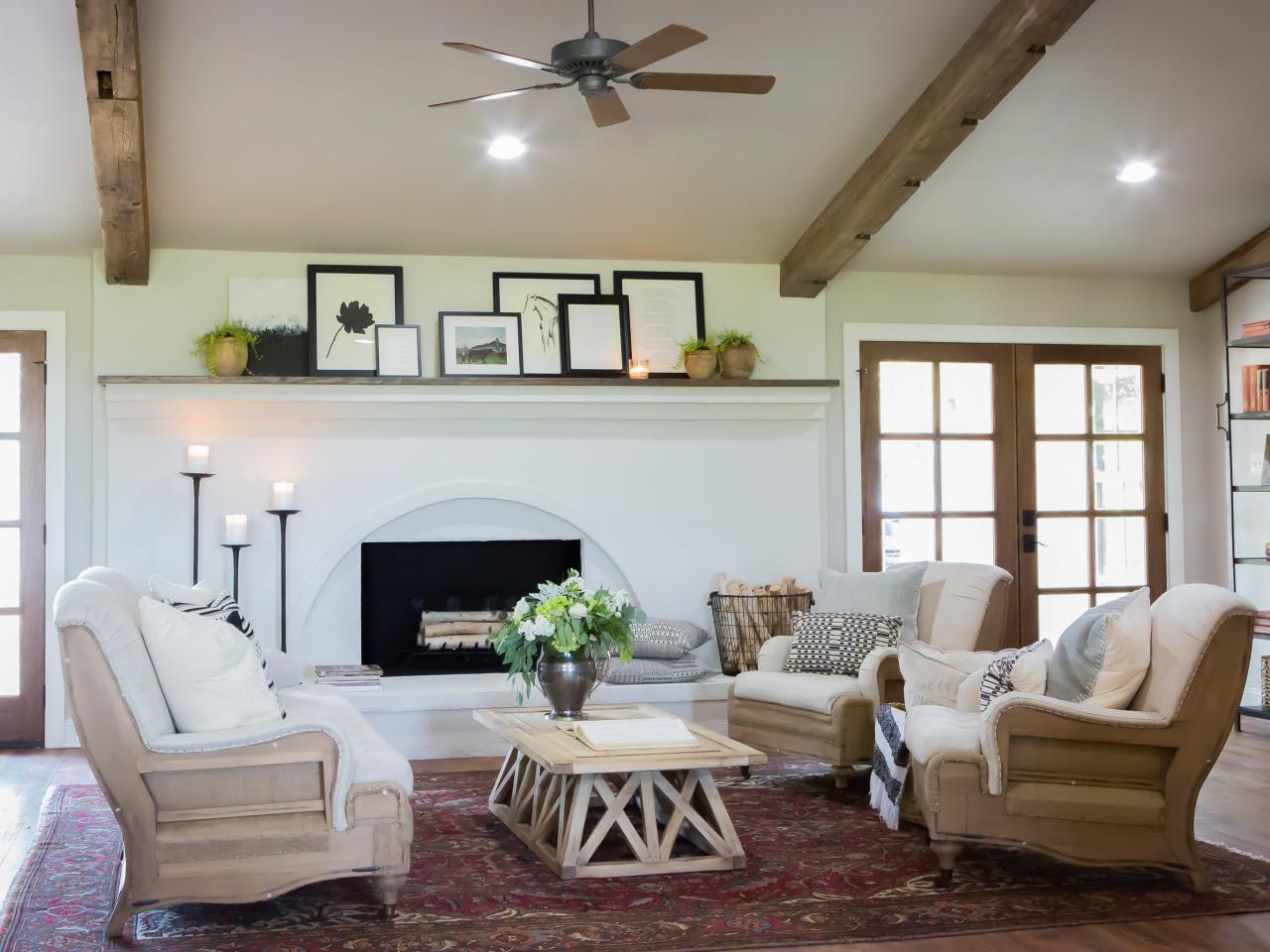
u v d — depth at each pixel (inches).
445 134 200.7
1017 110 201.9
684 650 224.4
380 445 231.8
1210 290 261.4
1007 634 257.9
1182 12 180.1
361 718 156.6
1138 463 265.6
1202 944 120.3
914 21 179.3
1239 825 164.1
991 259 253.0
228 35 174.1
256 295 230.8
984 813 136.6
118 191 195.8
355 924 126.2
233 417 226.4
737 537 244.1
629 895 135.7
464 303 238.8
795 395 244.4
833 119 202.1
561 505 237.6
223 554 225.9
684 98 195.2
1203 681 135.0
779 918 128.0
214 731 125.6
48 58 176.1
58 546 224.4
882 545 254.2
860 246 227.1
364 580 236.5
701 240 238.7
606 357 240.4
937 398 257.1
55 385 225.3
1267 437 239.0
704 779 148.3
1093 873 144.2
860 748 180.9
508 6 171.5
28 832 165.2
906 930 124.3
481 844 157.6
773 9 175.2
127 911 121.3
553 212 226.1
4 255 225.0
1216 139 212.2
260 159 203.8
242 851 123.2
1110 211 236.1
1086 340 263.4
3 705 223.1
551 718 163.8
